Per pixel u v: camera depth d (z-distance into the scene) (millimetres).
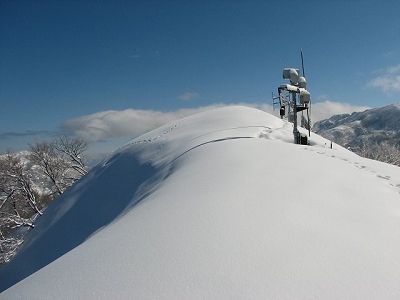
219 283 3354
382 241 4398
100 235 5766
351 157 11102
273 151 10148
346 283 3352
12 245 21438
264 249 3990
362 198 6250
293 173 7680
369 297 3148
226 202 5641
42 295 3629
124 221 6082
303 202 5707
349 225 4867
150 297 3221
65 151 30516
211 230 4551
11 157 26766
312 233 4453
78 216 16203
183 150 13883
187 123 19891
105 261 4125
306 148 11867
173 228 4789
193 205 5691
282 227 4613
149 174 14094
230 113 19641
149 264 3850
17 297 3771
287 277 3428
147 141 19234
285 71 13664
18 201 27750
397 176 8859
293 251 3949
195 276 3504
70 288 3643
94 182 18859
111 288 3482
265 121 17562
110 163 19703
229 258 3807
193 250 4047
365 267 3668
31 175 28438
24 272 15398
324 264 3688
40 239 17375
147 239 4551
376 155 30188
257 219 4875
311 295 3154
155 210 5969
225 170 8164
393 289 3283
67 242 14641
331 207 5590
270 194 6070
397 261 3855
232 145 11492
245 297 3127
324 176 7574
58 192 30281
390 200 6387
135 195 12961
